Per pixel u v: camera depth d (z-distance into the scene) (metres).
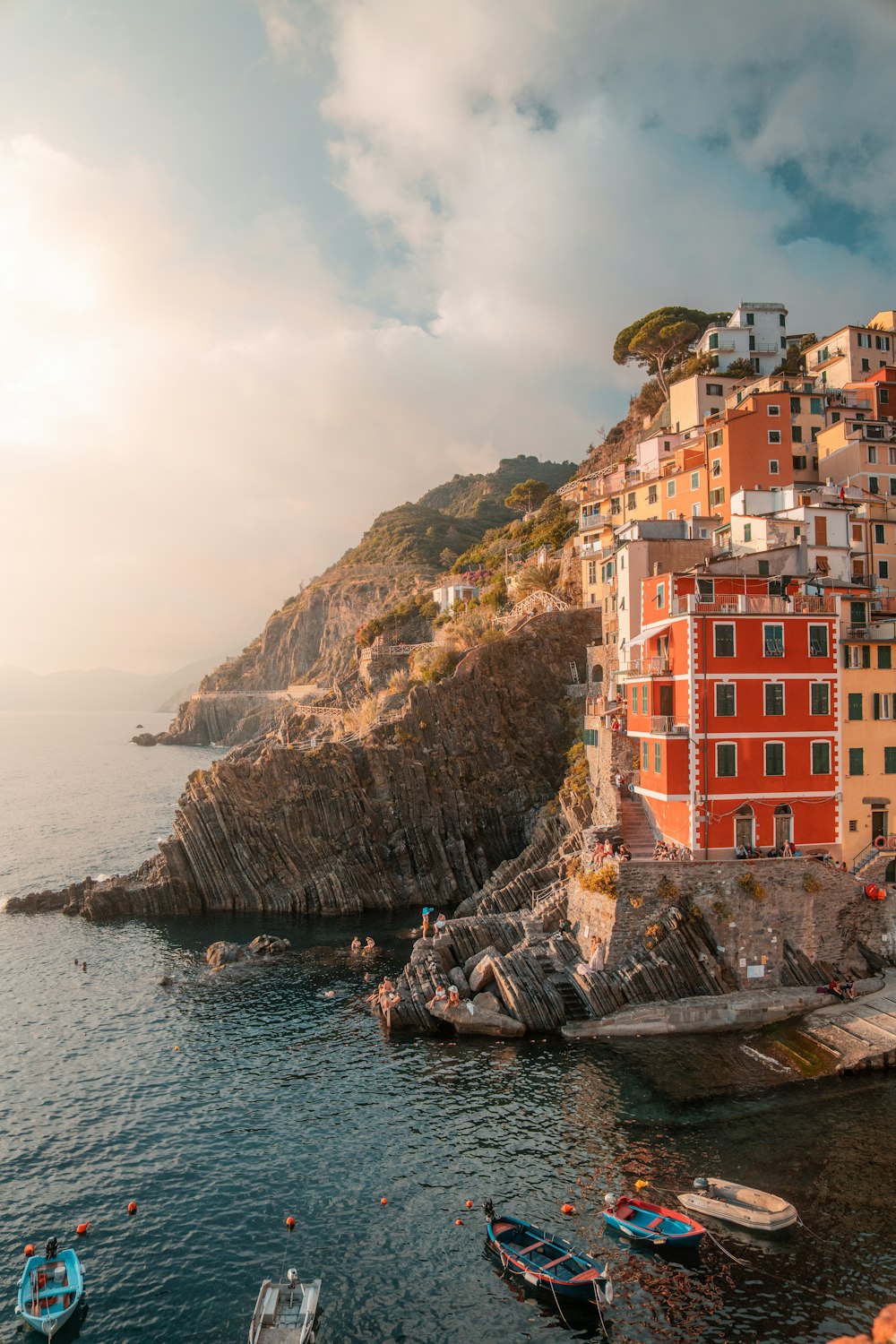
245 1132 41.62
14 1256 33.22
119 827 139.12
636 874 52.62
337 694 154.25
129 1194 36.91
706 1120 40.28
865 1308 28.75
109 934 76.06
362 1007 56.94
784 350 126.56
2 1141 41.19
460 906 78.00
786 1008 49.88
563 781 89.25
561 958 55.16
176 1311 30.27
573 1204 34.78
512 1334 28.73
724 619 54.19
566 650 100.88
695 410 109.69
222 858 84.56
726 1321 28.59
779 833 54.81
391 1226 34.31
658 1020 49.44
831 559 63.69
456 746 93.69
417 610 171.25
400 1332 28.88
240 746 193.12
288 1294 30.02
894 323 116.62
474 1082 45.34
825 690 55.38
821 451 88.81
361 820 87.50
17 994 60.81
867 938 53.72
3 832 134.50
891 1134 38.50
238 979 62.91
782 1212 32.50
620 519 105.38
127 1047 51.56
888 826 56.00
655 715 57.09
